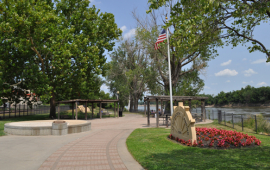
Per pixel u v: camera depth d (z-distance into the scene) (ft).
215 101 523.29
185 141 29.66
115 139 36.42
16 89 92.27
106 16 100.48
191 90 117.19
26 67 78.43
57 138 37.78
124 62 163.43
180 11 22.47
